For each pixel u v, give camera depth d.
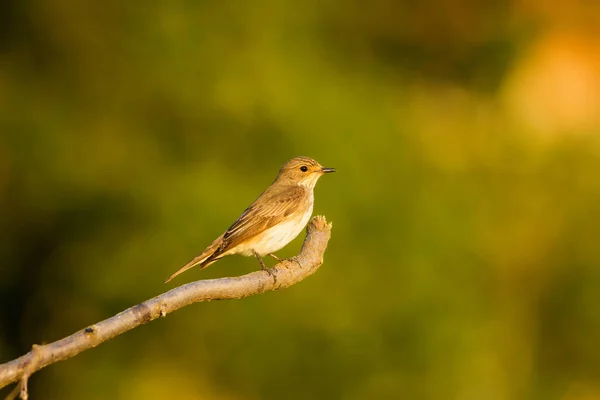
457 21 21.12
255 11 17.20
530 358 18.09
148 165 16.95
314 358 16.48
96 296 16.53
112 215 16.77
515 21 20.67
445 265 16.86
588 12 23.03
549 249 18.22
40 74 17.78
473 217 17.41
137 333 17.12
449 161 18.00
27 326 17.92
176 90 16.97
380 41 20.41
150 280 16.28
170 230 16.30
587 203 18.20
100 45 17.52
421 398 16.48
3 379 4.61
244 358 16.64
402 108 18.22
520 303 17.95
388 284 16.59
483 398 16.67
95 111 17.42
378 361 16.42
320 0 18.03
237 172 16.83
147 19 17.17
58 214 17.17
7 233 17.50
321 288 16.45
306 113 16.86
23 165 17.14
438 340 16.48
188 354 17.19
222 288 6.18
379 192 16.83
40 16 17.56
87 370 17.12
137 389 16.98
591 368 18.34
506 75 20.53
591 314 18.14
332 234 16.53
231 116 16.88
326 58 18.03
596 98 22.39
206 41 17.08
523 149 18.58
